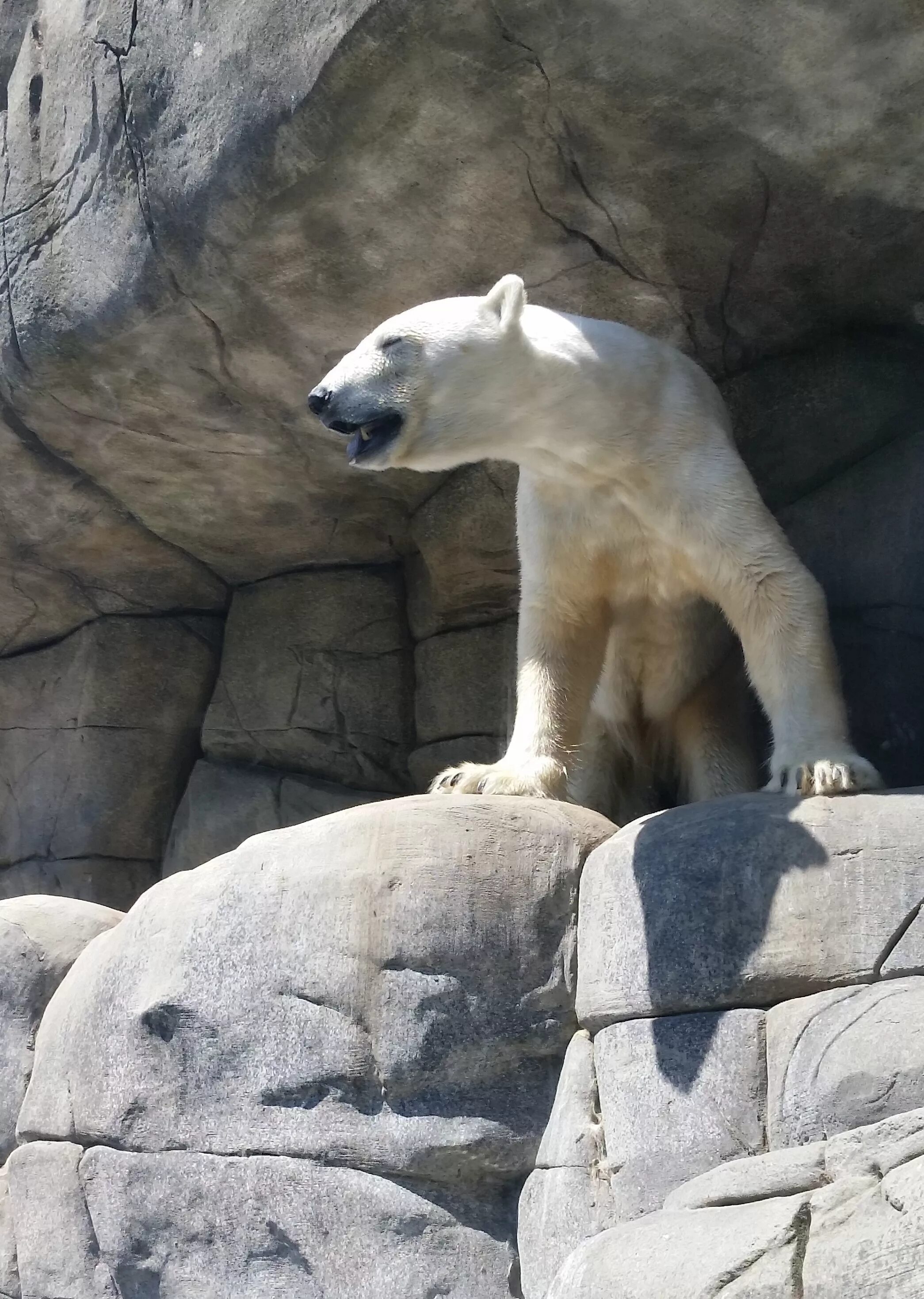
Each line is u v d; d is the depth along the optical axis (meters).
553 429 7.11
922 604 8.12
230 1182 6.55
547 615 7.79
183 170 7.95
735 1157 5.55
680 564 7.48
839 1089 5.26
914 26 6.52
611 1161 5.93
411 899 6.43
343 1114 6.37
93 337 8.81
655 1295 4.54
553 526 7.64
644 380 7.26
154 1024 6.96
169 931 7.13
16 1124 8.05
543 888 6.50
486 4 6.55
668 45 6.71
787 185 7.55
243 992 6.71
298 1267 6.34
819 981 5.65
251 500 10.50
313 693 11.12
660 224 7.85
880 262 8.09
